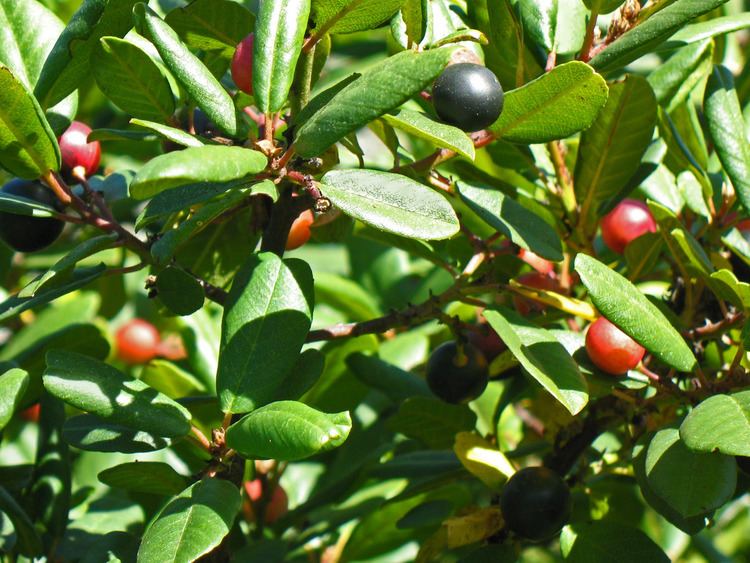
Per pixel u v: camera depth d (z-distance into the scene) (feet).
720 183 0.96
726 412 0.69
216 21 0.82
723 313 0.85
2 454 1.05
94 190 0.87
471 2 0.89
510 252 0.87
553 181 0.98
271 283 0.73
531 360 0.74
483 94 0.72
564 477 0.93
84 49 0.76
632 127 0.88
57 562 0.91
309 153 0.65
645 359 0.89
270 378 0.72
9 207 0.76
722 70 0.86
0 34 0.80
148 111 0.77
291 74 0.68
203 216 0.68
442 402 0.93
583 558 0.82
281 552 0.96
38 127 0.72
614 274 0.71
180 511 0.66
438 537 0.88
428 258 0.93
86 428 0.75
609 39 0.81
